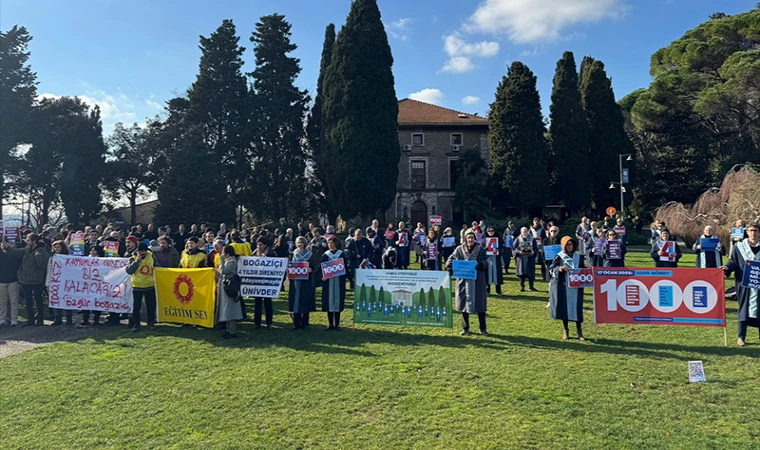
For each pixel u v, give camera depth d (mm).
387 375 6941
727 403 5730
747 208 19469
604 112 43844
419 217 42875
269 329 10070
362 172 35031
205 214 36000
